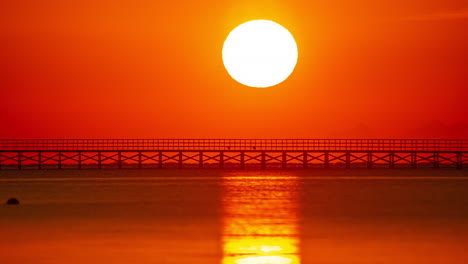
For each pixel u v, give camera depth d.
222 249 113.06
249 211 153.12
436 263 105.12
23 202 169.50
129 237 122.31
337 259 107.12
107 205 163.38
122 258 107.56
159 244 116.62
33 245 116.00
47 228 130.75
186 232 127.06
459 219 142.38
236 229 130.00
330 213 150.38
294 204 166.00
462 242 118.75
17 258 107.75
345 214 149.00
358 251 112.06
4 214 148.00
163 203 167.38
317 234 125.38
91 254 109.94
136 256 108.69
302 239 120.81
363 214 149.00
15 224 135.25
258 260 106.50
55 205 163.12
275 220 140.50
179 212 151.38
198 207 159.88
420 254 110.19
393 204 166.38
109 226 133.12
